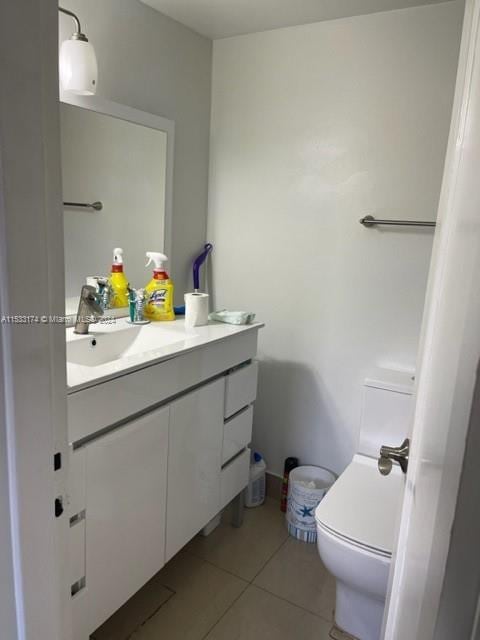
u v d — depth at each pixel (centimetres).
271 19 191
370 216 192
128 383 131
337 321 208
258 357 230
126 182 185
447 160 81
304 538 202
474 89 57
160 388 144
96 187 174
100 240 179
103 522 129
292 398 224
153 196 197
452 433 46
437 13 170
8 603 66
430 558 52
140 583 149
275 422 231
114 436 129
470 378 41
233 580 179
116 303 187
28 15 53
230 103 218
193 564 187
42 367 62
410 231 187
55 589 72
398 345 197
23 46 53
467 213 52
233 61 213
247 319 191
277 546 199
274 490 234
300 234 211
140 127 186
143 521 145
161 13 189
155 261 189
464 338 45
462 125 65
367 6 176
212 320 195
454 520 41
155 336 176
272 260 219
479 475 39
